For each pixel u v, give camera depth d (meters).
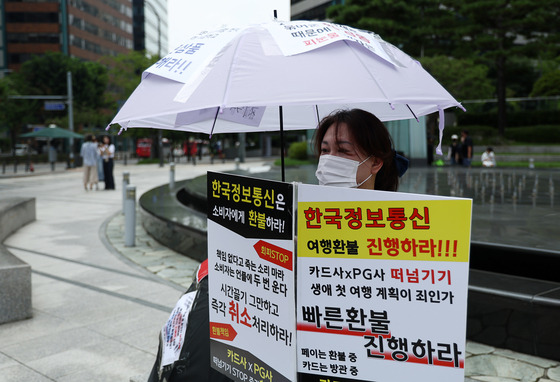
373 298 1.24
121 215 11.25
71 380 3.42
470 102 35.12
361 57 1.53
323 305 1.28
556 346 3.37
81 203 13.42
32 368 3.60
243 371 1.43
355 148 1.58
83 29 75.06
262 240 1.35
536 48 27.66
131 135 40.41
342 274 1.26
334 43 1.53
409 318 1.21
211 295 1.51
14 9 68.69
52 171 28.69
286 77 1.45
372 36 1.69
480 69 31.58
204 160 43.84
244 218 1.40
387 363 1.24
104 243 8.10
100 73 54.59
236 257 1.43
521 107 36.50
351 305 1.26
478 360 3.45
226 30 1.65
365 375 1.26
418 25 29.62
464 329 1.16
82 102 52.12
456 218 1.15
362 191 1.22
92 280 5.89
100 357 3.79
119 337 4.18
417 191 9.70
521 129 32.09
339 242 1.26
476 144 30.97
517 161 26.41
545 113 33.28
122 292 5.41
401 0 28.02
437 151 1.66
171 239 7.56
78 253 7.37
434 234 1.17
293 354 1.31
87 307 4.93
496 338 3.64
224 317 1.47
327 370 1.29
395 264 1.21
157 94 1.57
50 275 6.13
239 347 1.43
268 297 1.35
